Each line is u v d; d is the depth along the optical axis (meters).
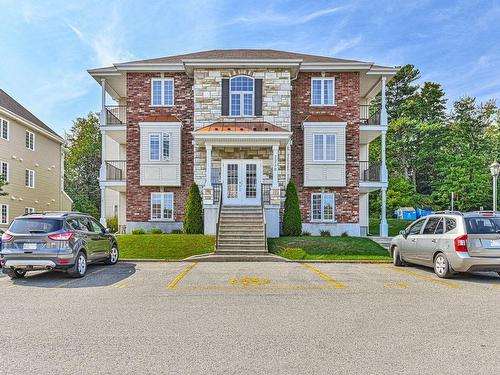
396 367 4.91
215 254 16.38
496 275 12.10
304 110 23.62
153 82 23.86
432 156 47.00
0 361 5.11
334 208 23.31
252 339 5.96
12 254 11.03
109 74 24.11
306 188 23.36
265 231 17.52
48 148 34.47
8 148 27.94
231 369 4.84
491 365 4.98
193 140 23.06
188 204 20.47
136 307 7.97
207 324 6.75
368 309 7.80
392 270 13.11
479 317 7.23
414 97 51.38
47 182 34.16
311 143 22.97
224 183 21.92
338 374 4.70
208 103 22.44
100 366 4.94
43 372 4.77
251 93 22.48
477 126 48.28
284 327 6.59
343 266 14.18
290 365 4.96
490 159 44.00
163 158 23.02
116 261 14.86
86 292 9.51
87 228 12.80
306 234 22.83
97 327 6.60
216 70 22.52
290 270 13.10
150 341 5.88
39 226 11.27
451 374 4.71
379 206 41.00
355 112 23.61
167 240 18.38
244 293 9.34
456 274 12.02
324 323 6.82
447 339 5.99
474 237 10.95
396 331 6.38
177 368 4.88
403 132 48.41
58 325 6.72
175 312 7.56
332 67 23.25
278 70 22.52
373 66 24.00
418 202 42.16
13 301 8.56
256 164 22.05
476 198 40.03
